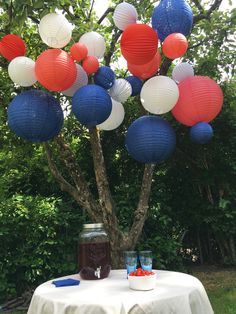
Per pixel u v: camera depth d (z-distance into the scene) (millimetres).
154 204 2840
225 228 3049
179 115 1676
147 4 2311
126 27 1582
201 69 2684
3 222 2432
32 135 1566
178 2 1543
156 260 2607
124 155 3088
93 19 2516
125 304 1068
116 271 1546
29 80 1569
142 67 1662
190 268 3234
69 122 2832
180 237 3199
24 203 2572
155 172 3121
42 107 1533
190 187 3191
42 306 1163
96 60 1612
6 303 2406
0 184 2750
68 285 1314
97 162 2090
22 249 2473
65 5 2090
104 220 2078
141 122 1658
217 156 3049
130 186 2854
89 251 1383
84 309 1073
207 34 2535
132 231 2092
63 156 2156
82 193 2148
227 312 2189
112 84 1692
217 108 1643
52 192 2980
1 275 2414
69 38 1524
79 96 1526
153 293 1152
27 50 2379
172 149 1693
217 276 2963
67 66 1462
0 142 2666
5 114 2273
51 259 2500
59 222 2512
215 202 3143
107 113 1557
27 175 3025
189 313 1125
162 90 1542
